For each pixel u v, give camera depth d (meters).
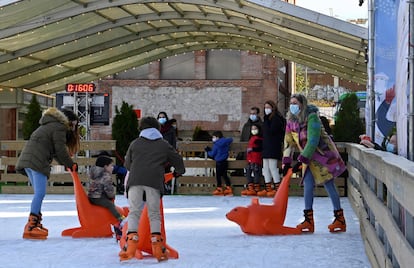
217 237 7.50
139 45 23.52
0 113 23.86
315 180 7.66
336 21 13.34
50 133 7.26
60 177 14.36
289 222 9.00
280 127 13.16
